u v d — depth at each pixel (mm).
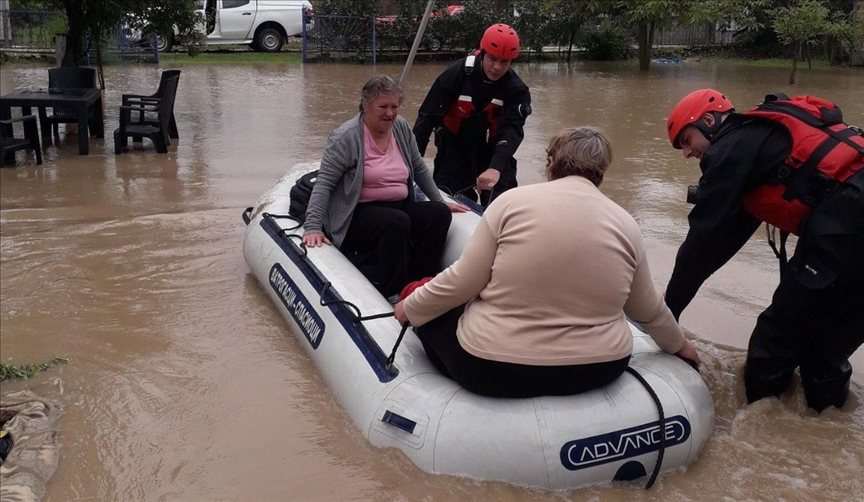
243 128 11289
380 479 3158
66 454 3453
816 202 3357
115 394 3941
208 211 7066
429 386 3332
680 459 3229
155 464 3371
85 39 14484
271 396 3865
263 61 21500
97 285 5344
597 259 2980
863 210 3246
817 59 21828
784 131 3396
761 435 3535
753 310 5027
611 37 23734
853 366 4254
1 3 20766
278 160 9219
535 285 2996
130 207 7199
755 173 3438
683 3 20391
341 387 3711
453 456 3123
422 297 3195
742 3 21109
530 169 8773
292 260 4629
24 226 6613
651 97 14930
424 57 22984
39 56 20281
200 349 4402
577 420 3072
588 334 3023
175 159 9305
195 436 3561
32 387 4023
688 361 3564
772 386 3789
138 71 18234
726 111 3697
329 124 11703
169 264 5727
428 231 4746
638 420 3131
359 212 4621
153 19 12820
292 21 23469
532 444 3051
